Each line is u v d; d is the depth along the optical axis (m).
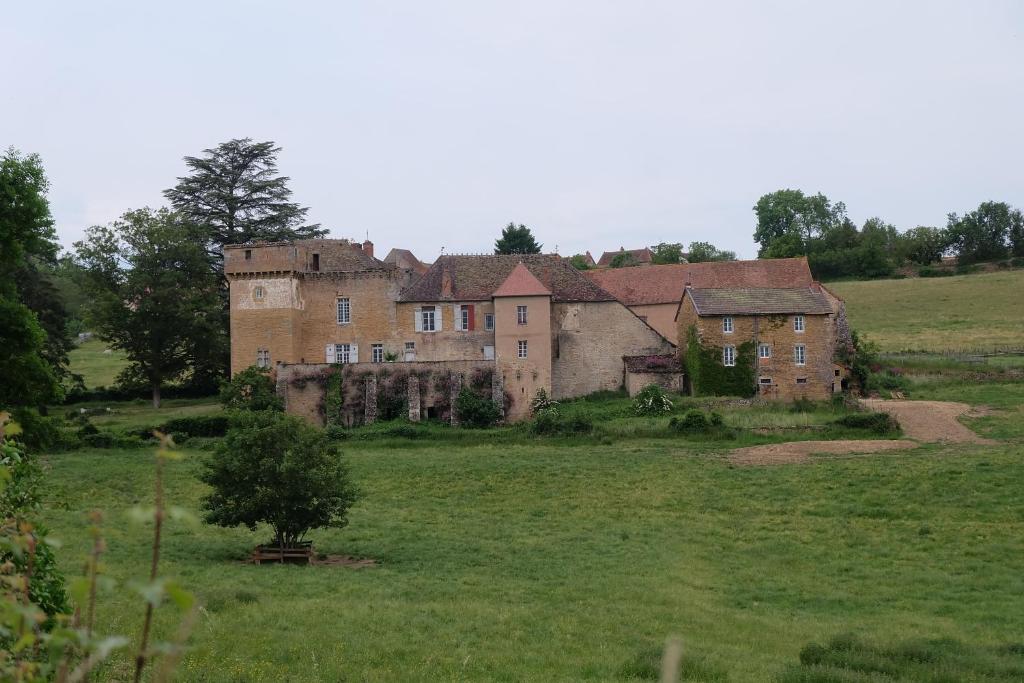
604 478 50.09
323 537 39.12
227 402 67.69
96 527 6.67
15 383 33.56
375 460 56.59
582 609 27.31
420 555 35.69
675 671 5.54
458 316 72.81
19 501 15.12
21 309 33.56
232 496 34.88
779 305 68.88
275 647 20.66
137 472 52.75
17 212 33.50
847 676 19.58
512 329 70.06
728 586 31.27
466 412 66.44
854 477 47.72
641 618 26.33
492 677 19.78
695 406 65.88
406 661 20.73
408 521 42.56
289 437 36.03
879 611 28.19
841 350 71.50
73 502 45.12
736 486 47.50
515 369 69.75
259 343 71.06
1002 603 28.72
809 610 28.47
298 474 34.53
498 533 39.91
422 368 68.31
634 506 44.69
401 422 66.19
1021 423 59.41
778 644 24.14
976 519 39.75
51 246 35.44
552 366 72.62
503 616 25.75
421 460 56.38
